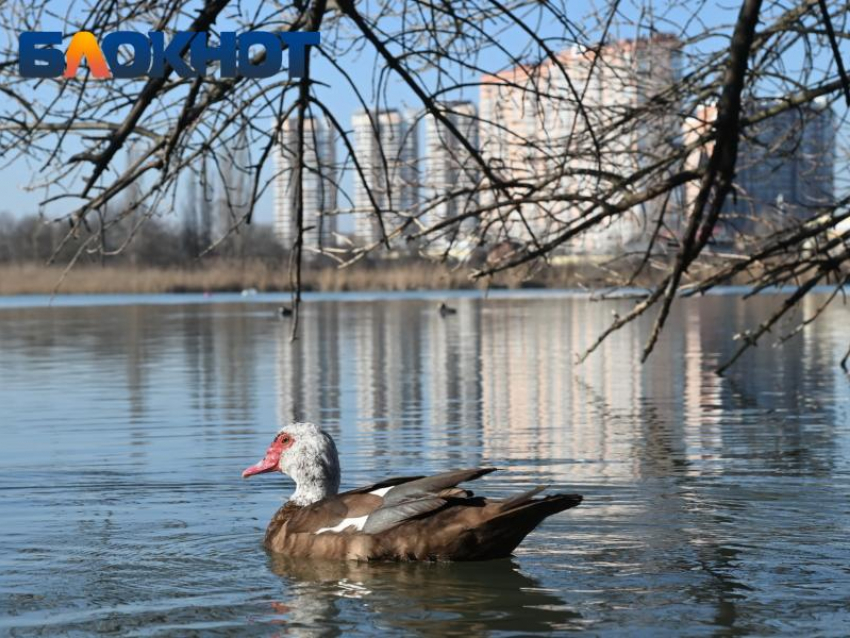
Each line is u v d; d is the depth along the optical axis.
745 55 6.95
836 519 10.67
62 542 9.95
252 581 8.68
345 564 9.16
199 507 11.52
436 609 7.90
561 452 14.91
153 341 39.03
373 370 27.39
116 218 7.23
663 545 9.68
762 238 12.11
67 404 20.91
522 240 9.55
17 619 7.71
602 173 8.68
